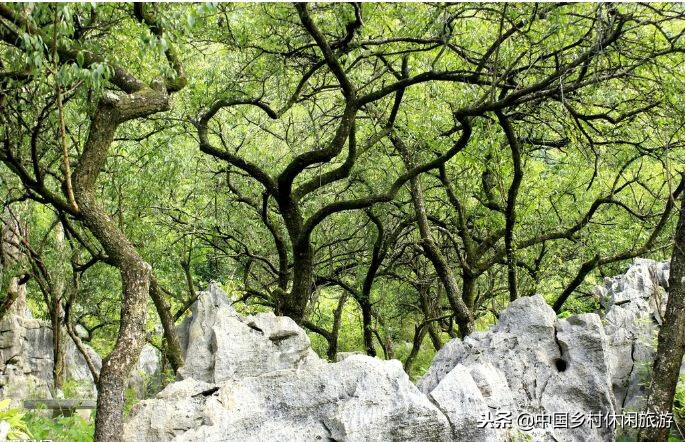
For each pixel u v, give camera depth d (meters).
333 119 18.36
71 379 20.80
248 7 14.81
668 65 13.75
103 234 9.47
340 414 7.95
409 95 16.80
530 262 18.95
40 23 9.68
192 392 8.52
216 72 15.12
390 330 23.02
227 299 10.07
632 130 16.19
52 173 12.91
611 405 10.05
